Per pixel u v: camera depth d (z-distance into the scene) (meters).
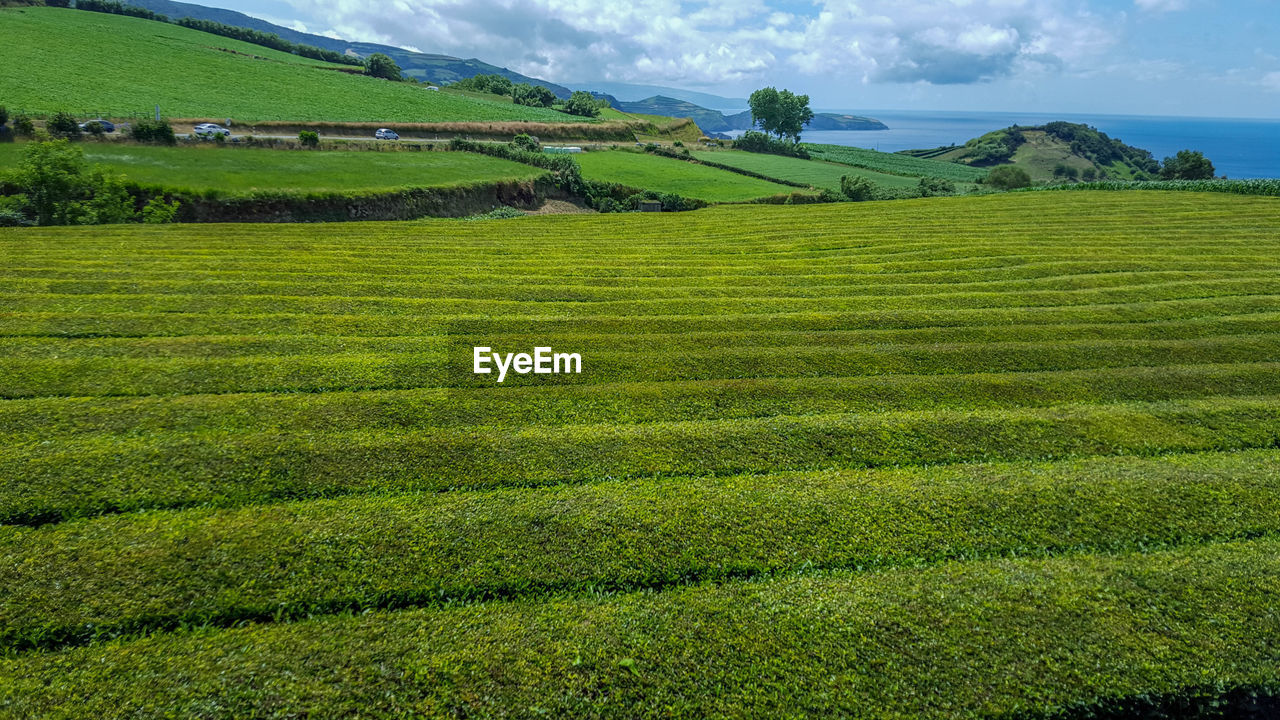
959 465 14.82
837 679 8.90
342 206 52.66
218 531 11.66
